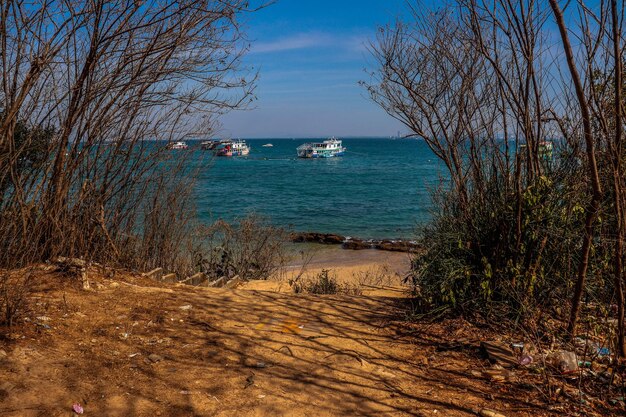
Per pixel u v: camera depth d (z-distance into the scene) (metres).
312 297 5.65
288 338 4.29
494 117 5.15
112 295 4.86
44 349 3.49
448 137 5.53
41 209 4.94
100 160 5.64
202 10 4.75
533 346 3.99
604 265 4.16
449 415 3.07
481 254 4.72
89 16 4.71
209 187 43.03
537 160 4.75
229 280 8.27
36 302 4.26
